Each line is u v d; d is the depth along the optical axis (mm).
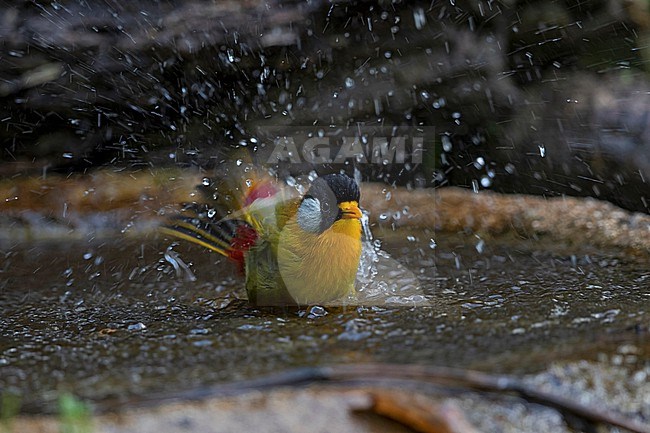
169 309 7590
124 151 11781
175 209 11102
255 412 3977
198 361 5133
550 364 4625
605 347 4988
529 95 11445
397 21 11219
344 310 7113
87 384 4648
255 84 11477
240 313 7324
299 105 11820
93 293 8242
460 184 12227
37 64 10602
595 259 9023
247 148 11859
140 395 4234
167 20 10781
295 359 4957
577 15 11062
